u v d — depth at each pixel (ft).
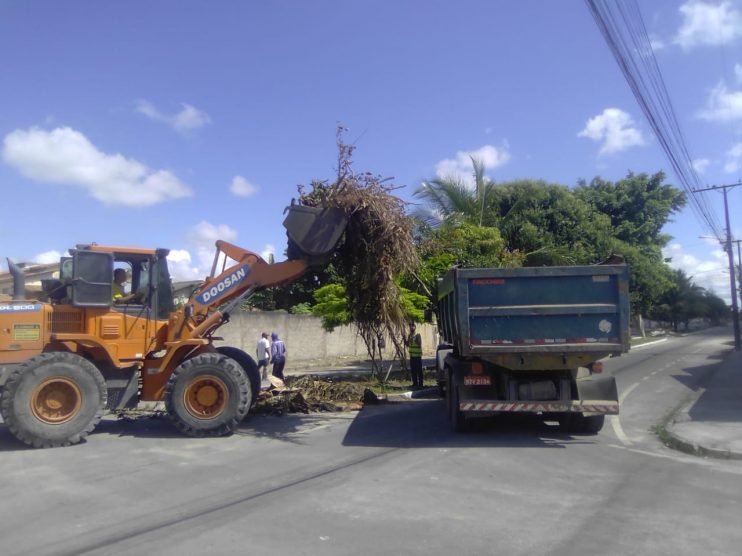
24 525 19.95
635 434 35.35
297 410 44.04
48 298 36.65
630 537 18.62
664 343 152.87
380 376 61.16
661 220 142.72
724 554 17.38
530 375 34.32
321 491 23.44
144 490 23.82
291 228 36.52
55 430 31.63
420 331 111.04
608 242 113.50
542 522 19.90
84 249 34.86
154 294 36.58
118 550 17.75
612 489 23.76
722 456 29.37
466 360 35.70
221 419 34.40
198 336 36.78
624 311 32.89
